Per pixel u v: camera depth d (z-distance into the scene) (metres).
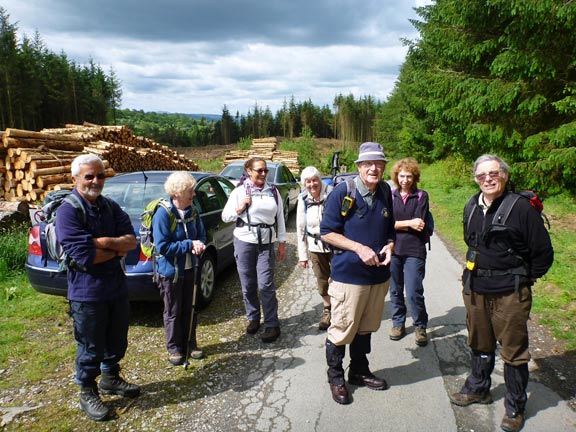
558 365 3.43
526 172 9.44
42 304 4.82
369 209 2.95
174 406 3.00
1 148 8.47
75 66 50.75
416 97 15.84
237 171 10.38
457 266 6.46
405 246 3.87
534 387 3.13
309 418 2.83
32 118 40.25
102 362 3.06
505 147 10.19
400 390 3.17
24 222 7.24
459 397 2.96
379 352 3.79
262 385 3.26
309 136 43.62
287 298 5.22
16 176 8.46
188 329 3.68
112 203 2.99
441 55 11.72
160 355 3.76
